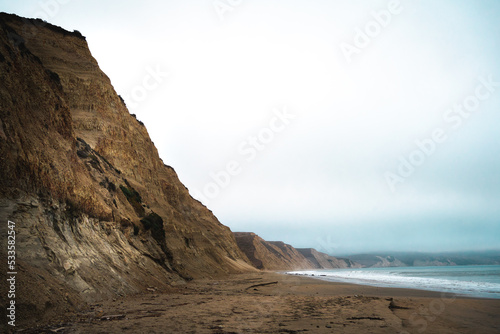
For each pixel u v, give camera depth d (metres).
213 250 56.81
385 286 28.36
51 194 13.92
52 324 7.96
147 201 36.81
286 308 12.70
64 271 11.47
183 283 25.20
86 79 35.81
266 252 154.62
